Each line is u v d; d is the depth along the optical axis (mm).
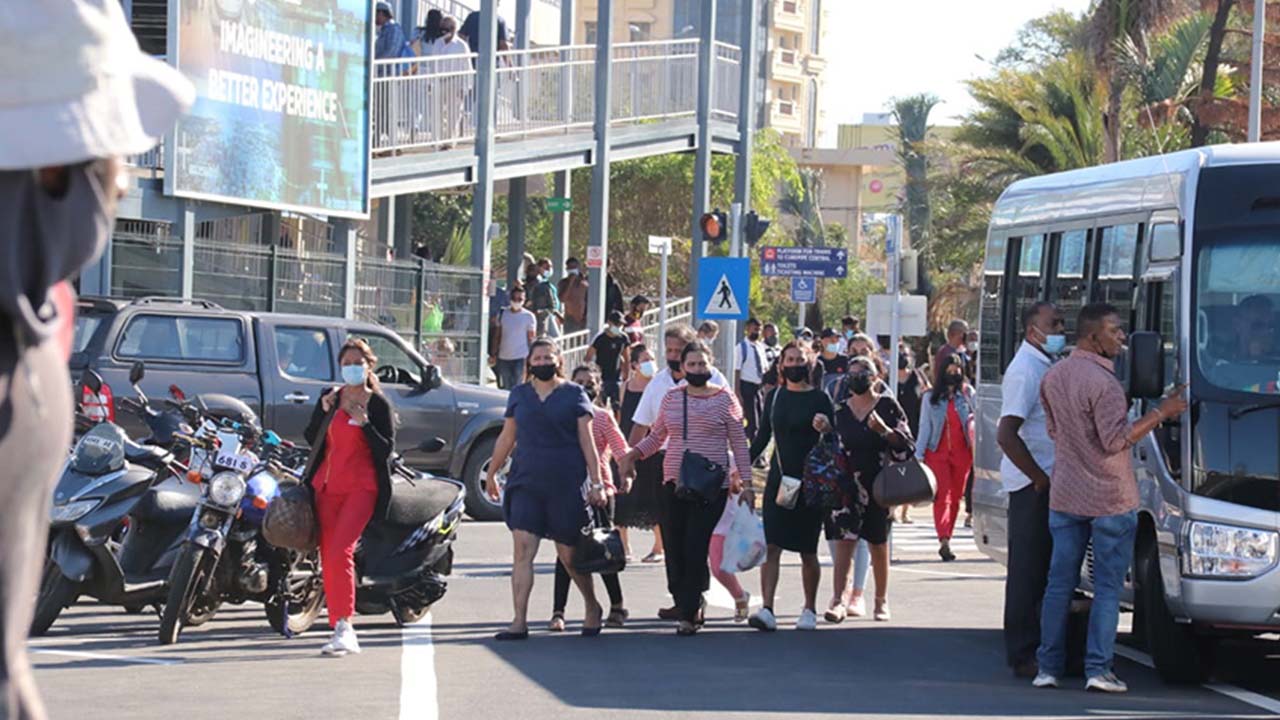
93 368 21453
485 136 35344
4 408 2752
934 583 20172
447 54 36031
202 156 28547
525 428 14789
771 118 127438
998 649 14758
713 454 15320
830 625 16297
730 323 31828
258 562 14148
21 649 2816
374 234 41031
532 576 14812
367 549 14906
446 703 11359
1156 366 12664
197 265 28688
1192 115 52406
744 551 15656
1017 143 59344
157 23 29938
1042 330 13047
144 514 13945
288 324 22984
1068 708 11742
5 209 2719
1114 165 14891
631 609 17094
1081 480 12320
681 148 41469
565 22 44000
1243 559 12500
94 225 2830
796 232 100750
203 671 12586
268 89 29906
